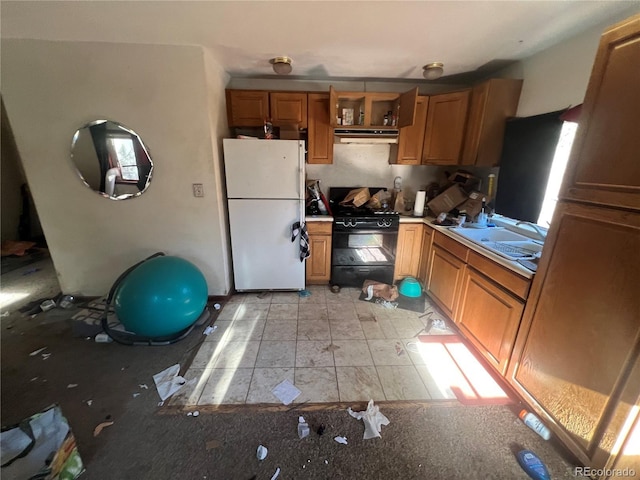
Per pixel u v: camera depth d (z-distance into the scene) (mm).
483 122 2412
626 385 1085
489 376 1858
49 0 1484
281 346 2148
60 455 1176
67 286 2686
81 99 2189
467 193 2867
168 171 2393
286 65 2293
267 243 2775
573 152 1280
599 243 1163
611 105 1119
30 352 2057
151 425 1496
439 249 2580
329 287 3125
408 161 2975
